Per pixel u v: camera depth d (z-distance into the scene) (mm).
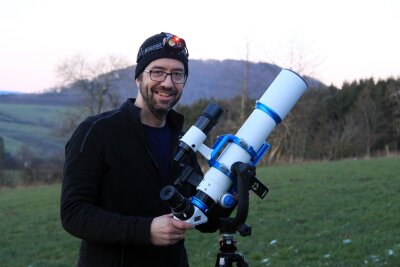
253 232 9977
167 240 2406
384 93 46531
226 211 2592
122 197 2676
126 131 2707
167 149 2904
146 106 2838
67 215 2537
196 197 2512
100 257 2670
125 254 2660
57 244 10648
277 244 8898
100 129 2658
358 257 7617
